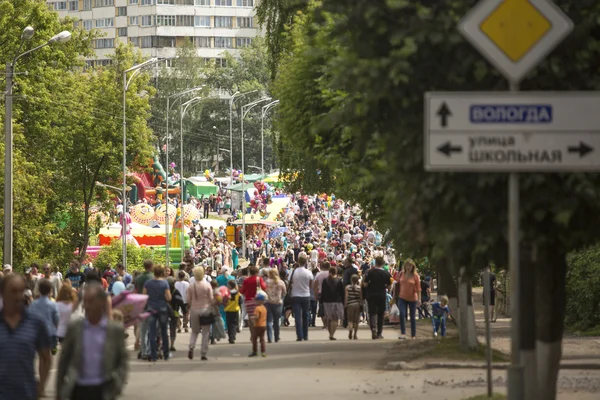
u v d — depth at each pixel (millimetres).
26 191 93688
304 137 55750
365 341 55375
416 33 21484
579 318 62688
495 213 22844
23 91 112938
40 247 94312
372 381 35719
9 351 20281
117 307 37000
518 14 18203
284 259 127500
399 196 23703
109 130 125125
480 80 21922
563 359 43062
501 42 18203
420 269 73438
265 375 38594
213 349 52062
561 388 33281
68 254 115500
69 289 39344
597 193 22500
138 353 46594
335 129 49656
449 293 52500
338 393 32688
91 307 19266
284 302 69812
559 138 18750
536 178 22141
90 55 129875
